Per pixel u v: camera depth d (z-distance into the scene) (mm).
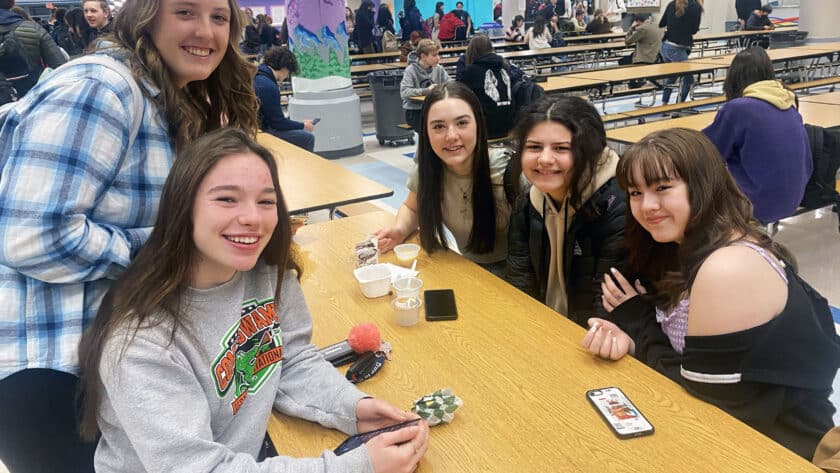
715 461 1092
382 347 1536
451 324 1687
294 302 1386
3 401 1085
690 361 1311
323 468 1015
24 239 1020
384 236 2285
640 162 1417
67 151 1050
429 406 1244
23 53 4828
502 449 1160
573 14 15750
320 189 3143
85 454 1185
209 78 1538
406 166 6266
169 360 987
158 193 1249
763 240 1362
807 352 1258
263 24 10641
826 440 1201
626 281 1739
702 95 8891
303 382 1333
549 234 2033
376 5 15062
